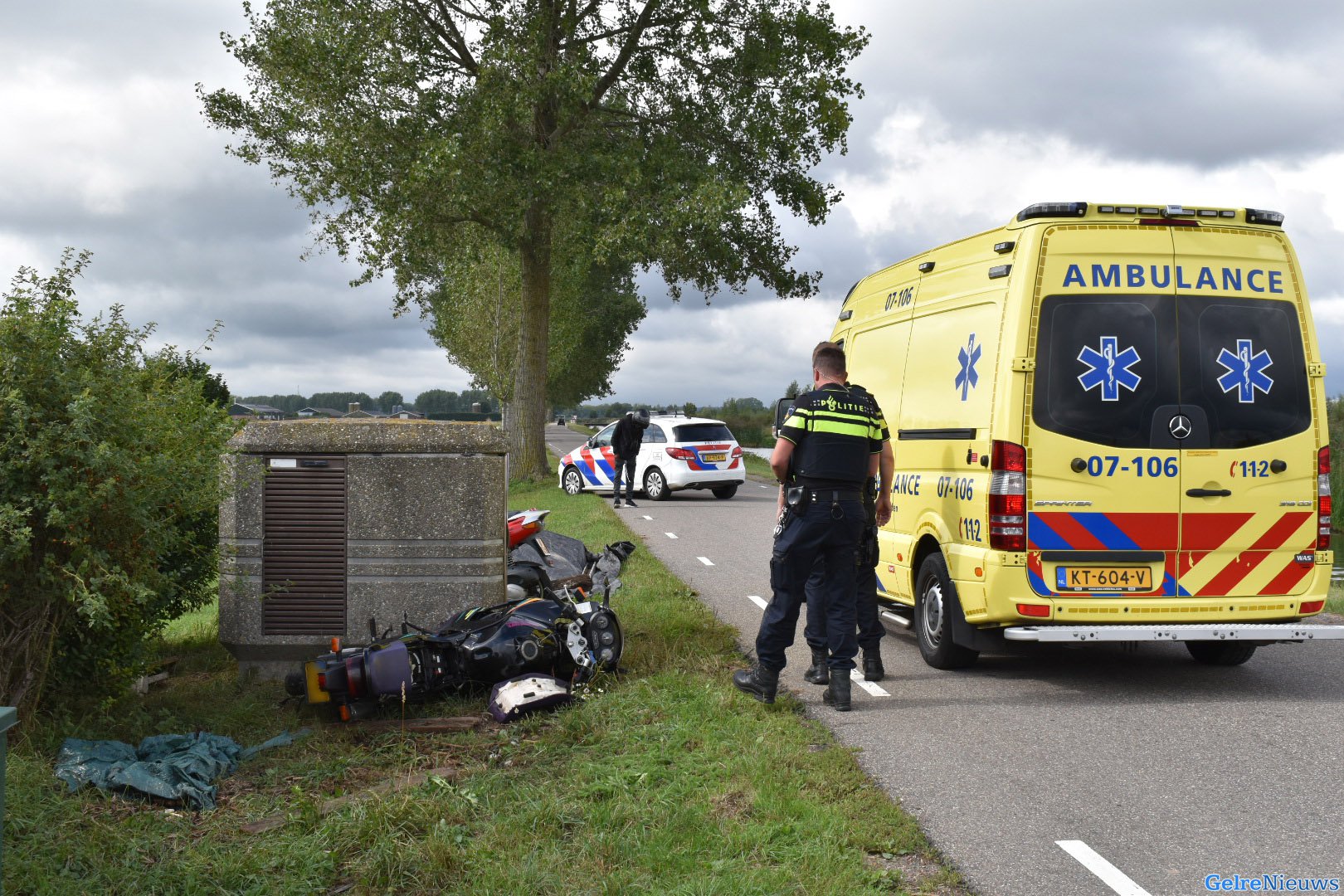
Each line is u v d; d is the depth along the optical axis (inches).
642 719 227.3
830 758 201.0
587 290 2154.3
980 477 261.4
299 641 265.6
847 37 971.3
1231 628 249.1
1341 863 156.3
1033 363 253.1
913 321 314.7
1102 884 149.0
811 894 140.8
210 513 272.4
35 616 199.3
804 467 243.3
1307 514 258.5
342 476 265.0
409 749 212.4
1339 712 242.4
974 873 152.9
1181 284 257.0
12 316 192.2
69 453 188.7
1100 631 246.7
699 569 482.6
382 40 860.6
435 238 943.7
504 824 165.6
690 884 143.9
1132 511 252.8
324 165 905.5
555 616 254.8
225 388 252.8
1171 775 197.3
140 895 144.8
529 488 1016.9
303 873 151.1
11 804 163.2
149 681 263.6
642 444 911.0
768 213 1011.9
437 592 265.0
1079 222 255.9
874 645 276.5
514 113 872.3
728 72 978.7
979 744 217.2
